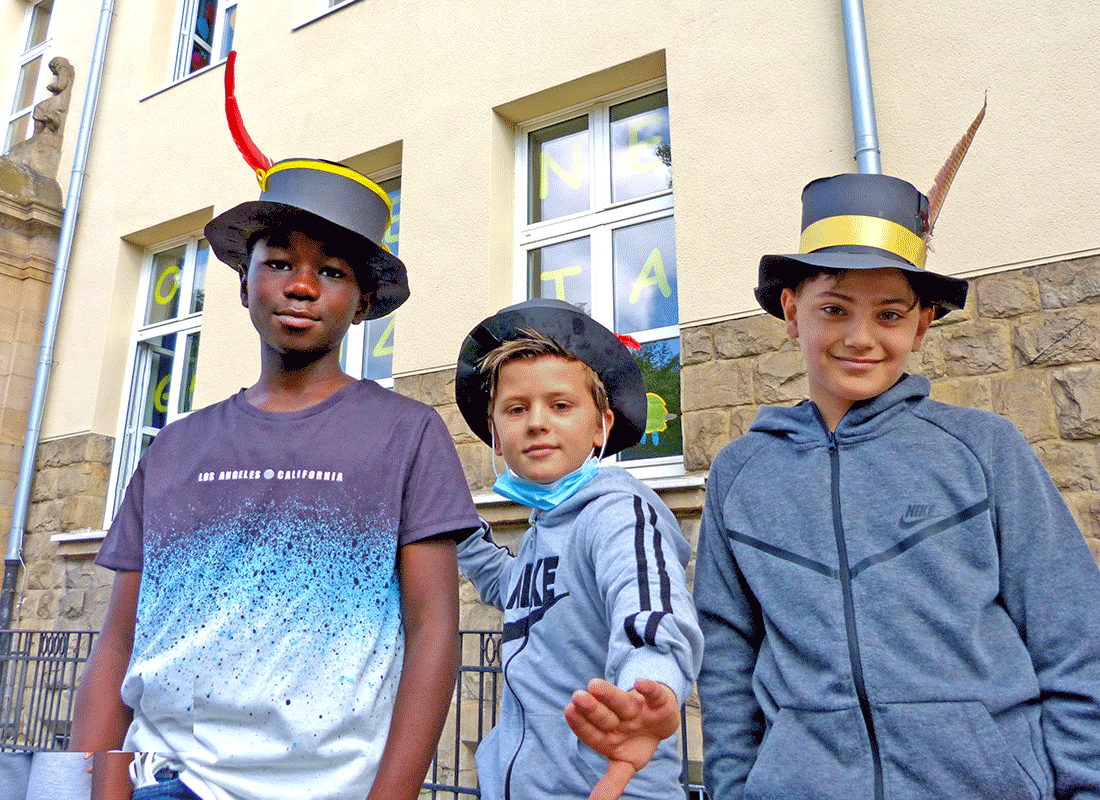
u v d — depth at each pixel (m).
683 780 2.85
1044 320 3.05
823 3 3.85
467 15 5.11
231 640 1.16
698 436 3.70
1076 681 1.21
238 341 5.47
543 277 4.80
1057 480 2.91
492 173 4.79
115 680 1.25
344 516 1.23
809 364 1.59
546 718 1.36
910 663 1.30
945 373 3.19
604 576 1.25
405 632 1.25
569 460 1.58
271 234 1.37
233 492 1.25
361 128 5.40
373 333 5.29
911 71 3.54
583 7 4.64
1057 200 3.13
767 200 3.79
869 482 1.46
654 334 4.30
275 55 6.00
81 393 6.38
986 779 1.21
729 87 4.02
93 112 7.05
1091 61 3.18
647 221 4.51
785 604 1.44
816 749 1.33
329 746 1.14
